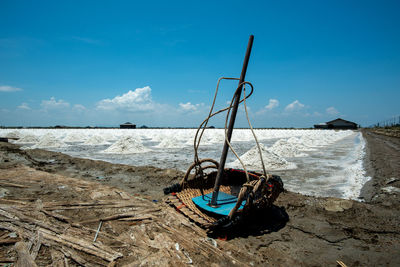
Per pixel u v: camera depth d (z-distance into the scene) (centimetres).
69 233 302
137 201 439
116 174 729
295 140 1716
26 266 232
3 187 496
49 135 1770
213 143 2105
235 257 271
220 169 361
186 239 300
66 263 241
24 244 270
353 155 1262
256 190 319
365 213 405
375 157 1073
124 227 330
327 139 2284
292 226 361
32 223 320
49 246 271
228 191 456
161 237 303
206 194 412
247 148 1642
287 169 869
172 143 1761
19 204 388
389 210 420
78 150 1507
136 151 1377
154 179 659
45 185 527
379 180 634
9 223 314
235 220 309
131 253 268
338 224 366
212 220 330
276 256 278
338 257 279
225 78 375
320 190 588
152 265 243
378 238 324
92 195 463
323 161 1064
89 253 261
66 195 459
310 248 299
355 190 570
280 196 498
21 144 1812
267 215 398
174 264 247
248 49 352
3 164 798
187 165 966
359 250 294
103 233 307
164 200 446
